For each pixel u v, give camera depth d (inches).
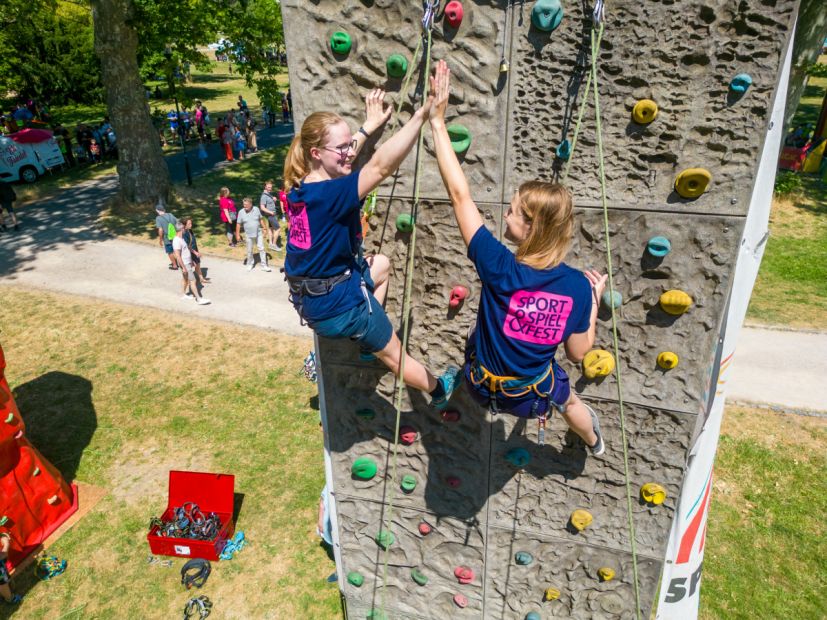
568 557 168.6
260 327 483.5
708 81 106.3
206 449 351.9
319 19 122.6
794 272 571.2
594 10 99.9
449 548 181.6
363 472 174.9
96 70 1455.5
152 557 281.3
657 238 120.0
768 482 321.7
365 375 160.1
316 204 100.7
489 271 99.5
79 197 796.0
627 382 136.8
